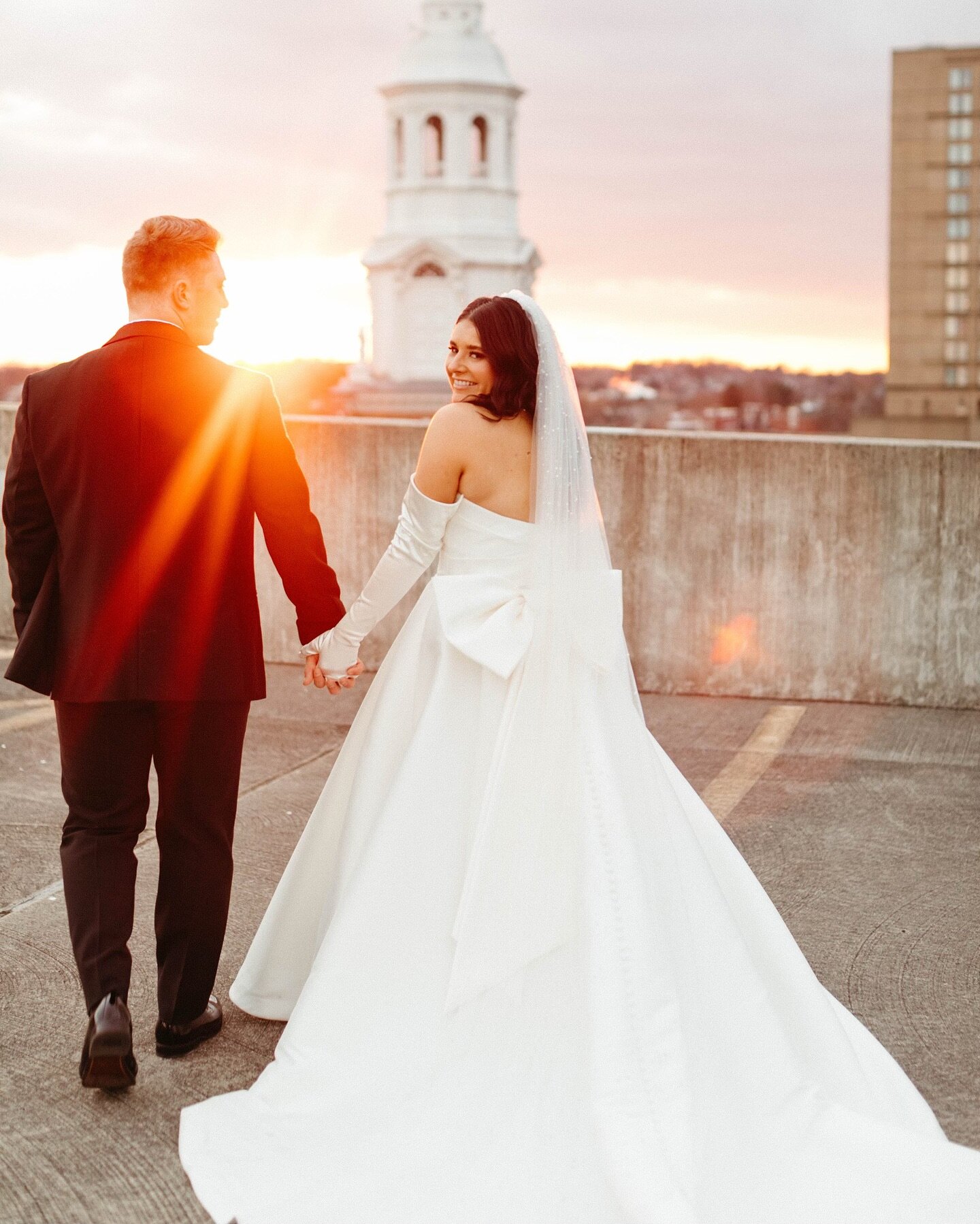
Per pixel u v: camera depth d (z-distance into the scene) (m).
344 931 2.58
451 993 2.52
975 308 136.25
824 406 161.38
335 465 6.53
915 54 134.50
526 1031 2.51
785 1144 2.41
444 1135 2.42
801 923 3.63
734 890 2.80
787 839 4.28
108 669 2.62
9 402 7.11
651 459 6.17
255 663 2.77
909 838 4.30
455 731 2.65
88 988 2.62
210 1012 2.95
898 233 136.50
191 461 2.63
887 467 5.96
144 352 2.62
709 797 4.70
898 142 136.00
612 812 2.54
